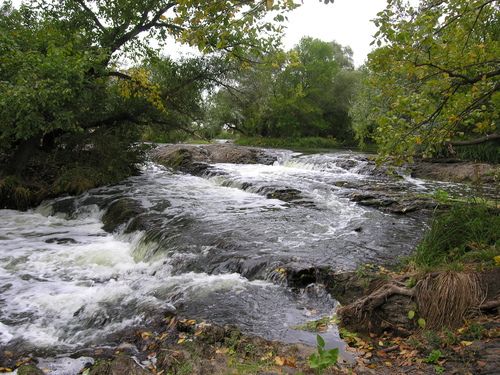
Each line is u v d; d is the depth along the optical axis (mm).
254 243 7996
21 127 11211
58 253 8578
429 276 4910
